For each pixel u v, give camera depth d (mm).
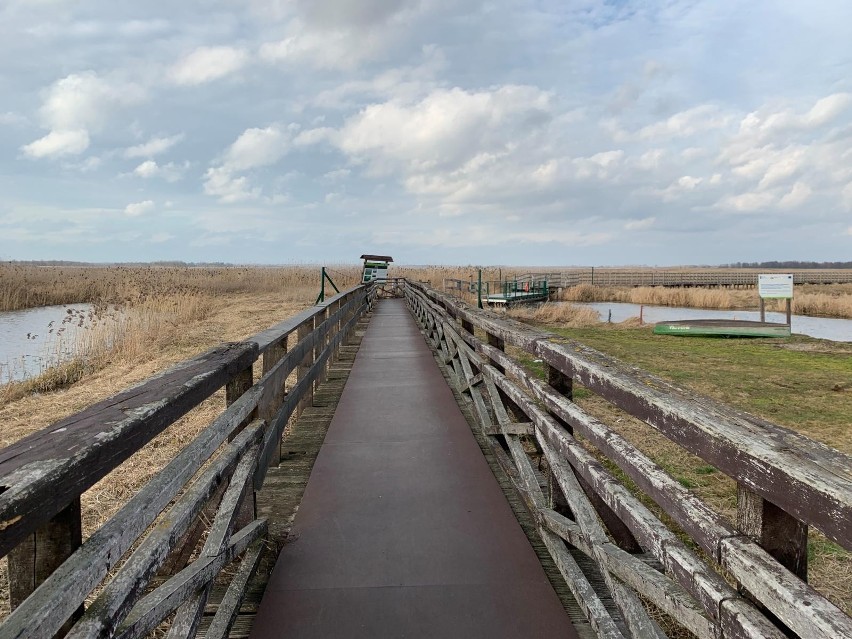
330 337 8266
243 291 31344
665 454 5031
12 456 1141
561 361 2609
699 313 28000
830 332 19906
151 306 17781
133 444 1402
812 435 5840
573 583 2377
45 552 1202
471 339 5223
